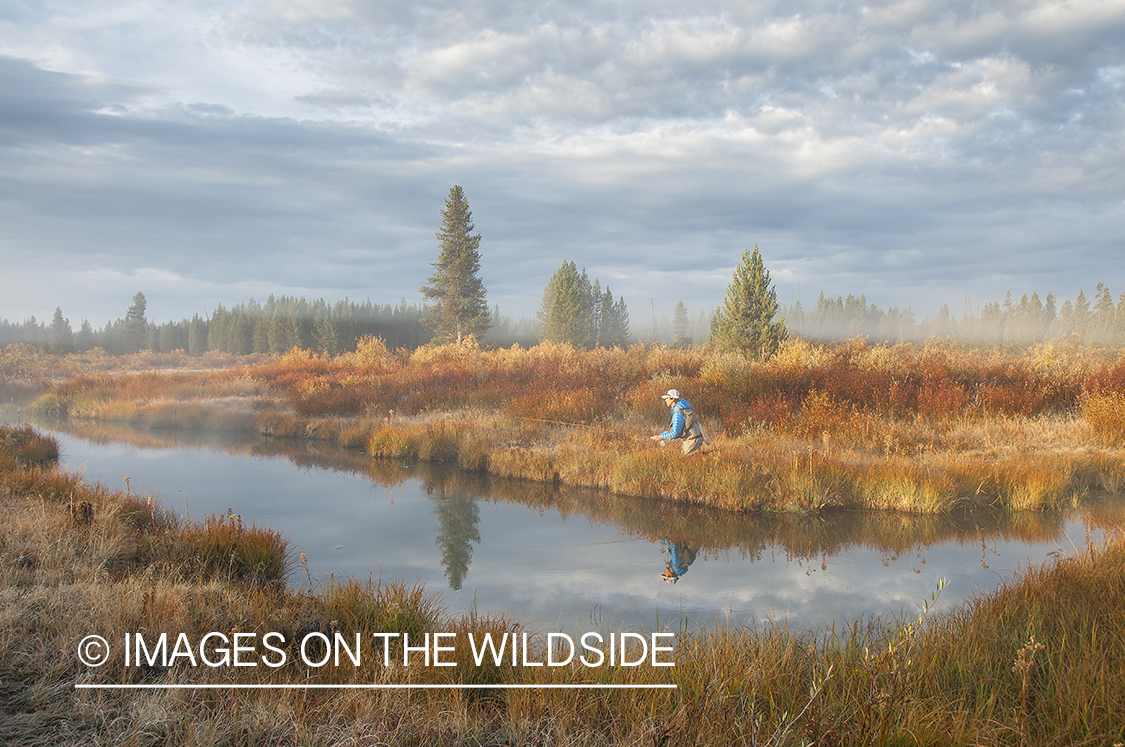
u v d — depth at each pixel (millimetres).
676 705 3271
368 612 4648
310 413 19172
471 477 11836
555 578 6387
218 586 5121
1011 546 7223
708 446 11117
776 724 2936
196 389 24906
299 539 7852
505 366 23281
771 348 25688
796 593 5859
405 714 3254
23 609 4105
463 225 44969
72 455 14297
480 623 4480
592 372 19672
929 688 3363
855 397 14141
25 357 41281
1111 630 3805
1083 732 2867
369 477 11891
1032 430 12164
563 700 3375
